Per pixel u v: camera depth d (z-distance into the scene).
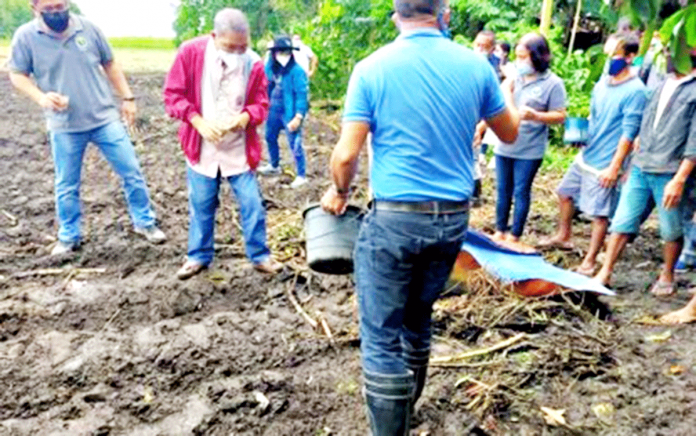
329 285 4.32
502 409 3.02
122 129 4.84
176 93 4.05
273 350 3.54
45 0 4.23
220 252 4.88
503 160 4.84
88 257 4.75
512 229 4.95
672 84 3.70
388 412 2.46
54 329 3.74
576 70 8.98
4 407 3.01
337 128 10.36
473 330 3.70
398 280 2.44
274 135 7.14
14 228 5.38
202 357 3.44
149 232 5.07
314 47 12.37
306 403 3.10
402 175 2.34
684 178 3.65
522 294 4.00
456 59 2.38
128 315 3.91
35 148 8.05
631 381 3.19
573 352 3.43
